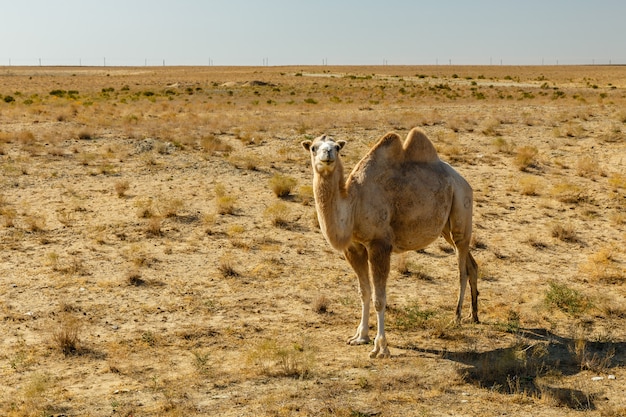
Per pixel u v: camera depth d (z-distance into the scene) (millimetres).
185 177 19953
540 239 14977
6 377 7965
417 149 9391
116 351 8805
